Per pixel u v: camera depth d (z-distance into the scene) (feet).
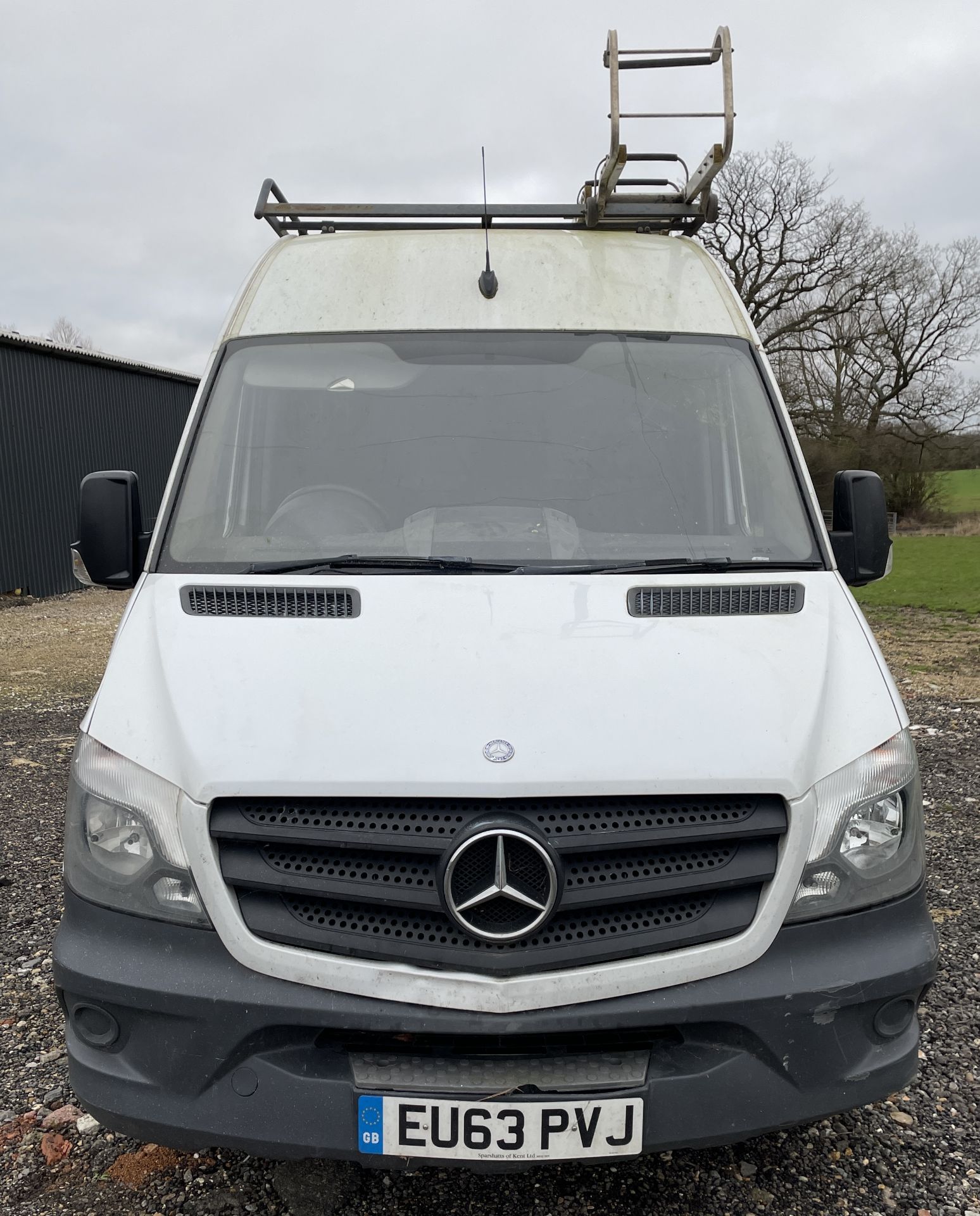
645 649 8.60
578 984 7.34
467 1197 9.08
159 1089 7.58
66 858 8.29
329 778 7.59
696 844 7.73
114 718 8.39
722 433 11.10
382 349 11.62
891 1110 10.23
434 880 7.50
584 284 12.23
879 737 8.30
